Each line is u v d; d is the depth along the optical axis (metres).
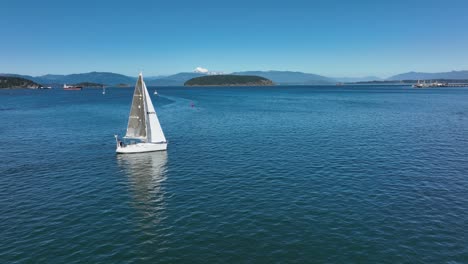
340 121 80.56
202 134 62.88
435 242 22.12
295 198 29.61
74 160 44.03
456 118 84.88
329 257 20.55
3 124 77.12
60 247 21.83
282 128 69.75
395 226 24.28
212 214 26.58
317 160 42.38
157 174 37.56
